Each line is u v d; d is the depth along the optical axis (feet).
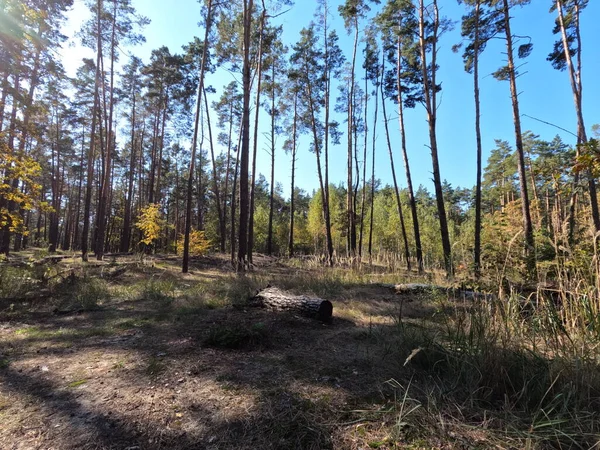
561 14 43.06
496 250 15.34
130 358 10.29
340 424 6.48
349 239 63.16
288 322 14.16
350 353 10.59
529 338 8.89
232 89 82.23
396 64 54.39
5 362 10.05
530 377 7.39
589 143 9.54
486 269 14.98
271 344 11.49
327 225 63.00
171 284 26.17
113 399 7.65
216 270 43.37
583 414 6.17
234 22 48.98
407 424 6.29
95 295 20.42
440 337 10.14
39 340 12.37
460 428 6.18
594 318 8.72
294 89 67.26
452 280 18.78
